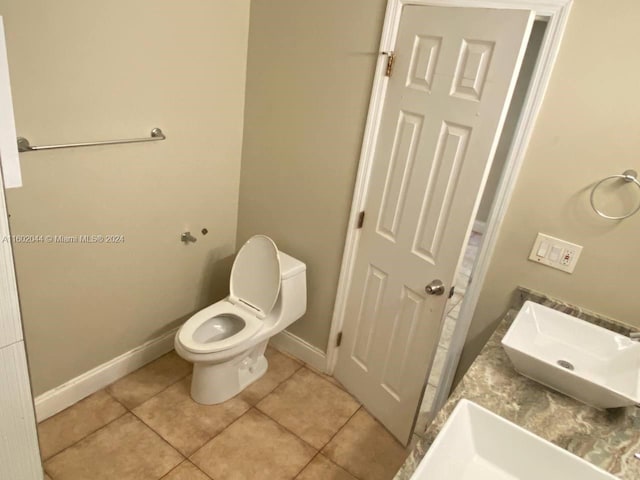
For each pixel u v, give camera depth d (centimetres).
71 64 168
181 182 230
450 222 181
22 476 115
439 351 228
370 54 199
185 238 243
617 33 146
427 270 193
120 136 193
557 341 167
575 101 157
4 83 91
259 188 258
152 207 220
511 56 154
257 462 201
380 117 203
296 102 228
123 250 214
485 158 166
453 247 182
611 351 159
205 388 224
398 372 214
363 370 237
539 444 112
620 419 134
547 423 130
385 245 212
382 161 206
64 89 168
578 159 161
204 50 215
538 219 173
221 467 196
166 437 207
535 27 350
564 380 136
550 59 156
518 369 148
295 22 216
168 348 260
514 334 157
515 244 180
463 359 207
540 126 165
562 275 174
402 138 196
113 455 195
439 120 179
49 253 185
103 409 217
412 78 187
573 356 161
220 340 220
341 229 232
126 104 191
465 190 175
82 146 180
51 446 195
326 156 226
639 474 116
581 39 151
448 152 178
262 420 224
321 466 203
